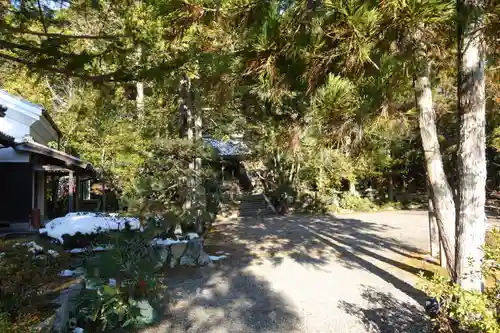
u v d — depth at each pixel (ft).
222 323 13.73
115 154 39.27
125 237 17.53
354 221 42.04
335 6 7.09
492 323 7.63
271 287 18.01
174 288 17.89
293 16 7.91
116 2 8.13
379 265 21.76
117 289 13.16
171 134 28.94
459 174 12.34
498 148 34.88
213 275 20.26
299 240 30.78
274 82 8.77
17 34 7.10
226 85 9.95
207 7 8.46
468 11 7.10
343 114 7.98
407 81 9.50
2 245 13.07
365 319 13.76
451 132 39.29
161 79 8.39
